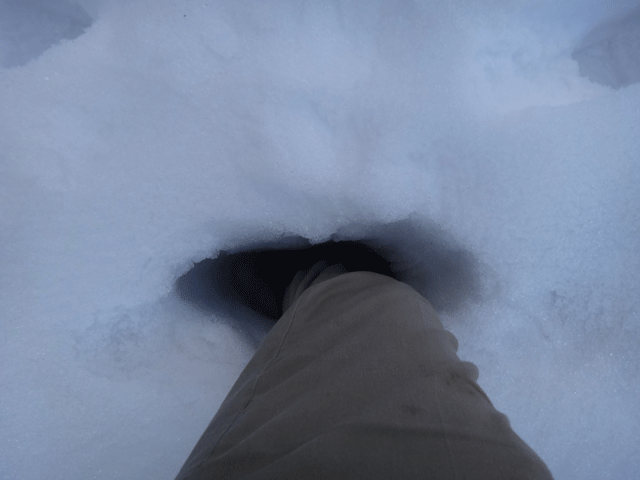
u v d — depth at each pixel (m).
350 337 0.43
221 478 0.29
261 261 1.10
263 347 0.49
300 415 0.33
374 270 1.02
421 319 0.48
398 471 0.26
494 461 0.28
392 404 0.32
